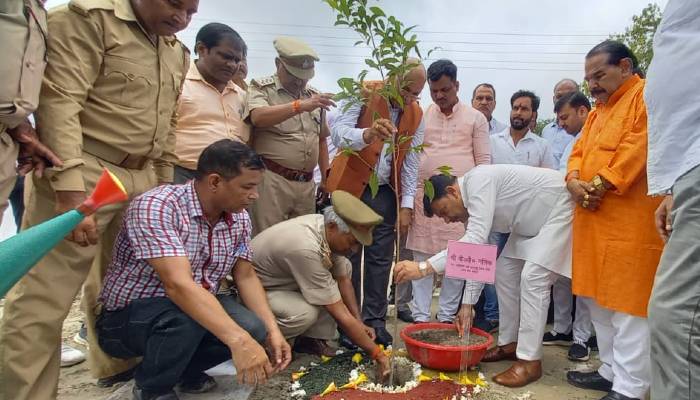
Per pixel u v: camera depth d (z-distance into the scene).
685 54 1.80
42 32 2.03
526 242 3.31
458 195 3.32
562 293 4.00
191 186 2.55
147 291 2.50
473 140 4.30
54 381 2.42
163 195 2.46
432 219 4.07
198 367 2.72
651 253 2.66
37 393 2.34
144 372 2.46
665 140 1.86
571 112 4.74
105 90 2.42
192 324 2.40
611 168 2.76
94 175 2.45
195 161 3.43
